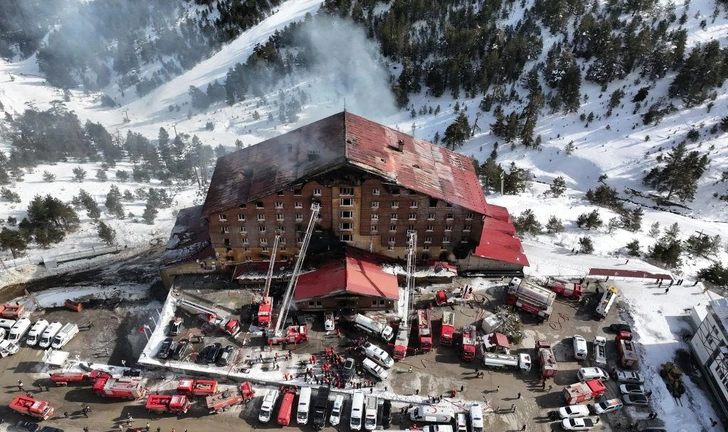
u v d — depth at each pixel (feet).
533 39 610.24
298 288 243.40
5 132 539.70
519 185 407.44
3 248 296.71
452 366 222.48
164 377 217.97
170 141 545.03
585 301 253.65
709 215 426.51
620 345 226.58
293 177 234.17
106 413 205.57
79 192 379.96
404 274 255.70
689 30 609.83
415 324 237.66
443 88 602.44
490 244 270.67
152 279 281.54
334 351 225.76
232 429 199.41
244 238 252.42
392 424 199.93
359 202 240.53
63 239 320.50
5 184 399.03
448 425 195.62
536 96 531.50
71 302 256.73
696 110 521.65
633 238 321.11
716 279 269.44
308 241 246.06
